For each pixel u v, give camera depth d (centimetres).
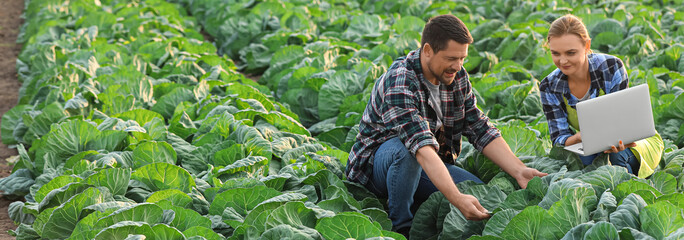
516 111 625
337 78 678
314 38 932
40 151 539
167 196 419
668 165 436
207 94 690
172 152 508
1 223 493
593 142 390
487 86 675
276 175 434
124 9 1133
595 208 357
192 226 380
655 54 762
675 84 656
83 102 651
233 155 496
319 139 582
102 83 717
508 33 868
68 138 542
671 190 403
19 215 468
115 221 369
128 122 581
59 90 680
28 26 1077
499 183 414
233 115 582
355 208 397
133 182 448
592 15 905
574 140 413
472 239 349
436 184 371
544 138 510
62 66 805
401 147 394
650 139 420
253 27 1009
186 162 511
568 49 394
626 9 1034
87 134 546
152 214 378
